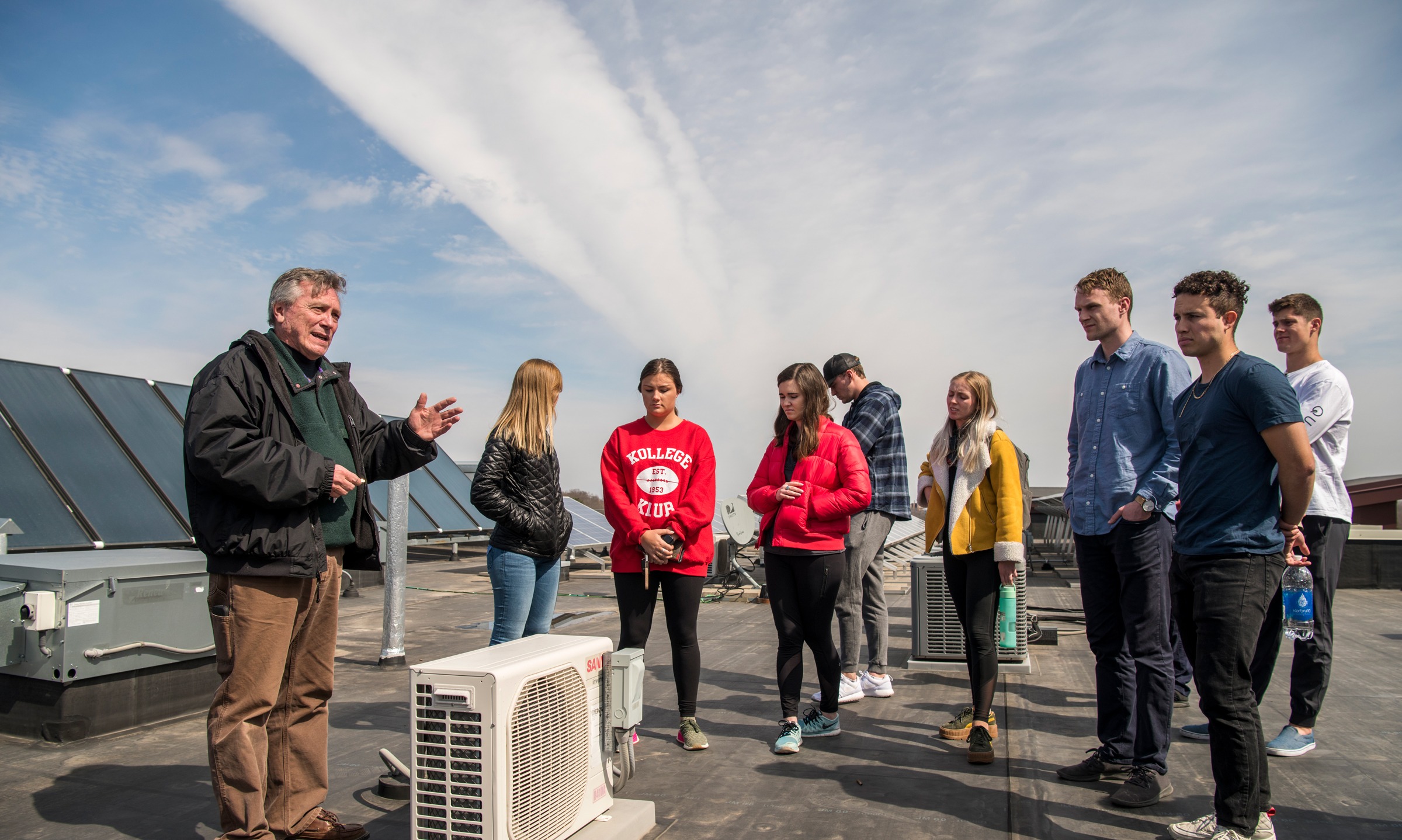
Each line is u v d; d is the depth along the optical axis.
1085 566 3.28
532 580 3.29
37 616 3.54
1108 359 3.29
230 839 2.34
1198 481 2.63
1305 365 3.70
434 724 2.12
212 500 2.35
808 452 3.73
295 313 2.57
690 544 3.65
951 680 5.08
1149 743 2.92
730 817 2.81
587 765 2.49
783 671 3.63
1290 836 2.63
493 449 3.24
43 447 6.27
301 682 2.60
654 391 3.69
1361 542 9.54
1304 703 3.44
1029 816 2.82
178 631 4.00
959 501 3.64
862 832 2.68
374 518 2.80
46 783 3.17
